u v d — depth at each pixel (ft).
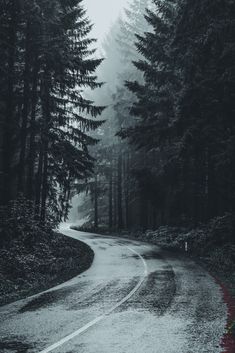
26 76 81.35
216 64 65.10
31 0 74.02
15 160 101.65
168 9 101.76
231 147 64.44
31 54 83.25
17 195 78.79
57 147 97.09
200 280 52.90
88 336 28.63
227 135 70.23
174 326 30.63
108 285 50.47
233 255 67.26
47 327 31.12
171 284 49.96
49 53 82.28
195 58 66.23
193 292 44.42
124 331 29.68
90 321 32.73
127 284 50.80
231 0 58.03
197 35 66.23
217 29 58.75
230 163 65.46
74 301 41.04
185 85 70.74
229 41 60.34
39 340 27.84
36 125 86.22
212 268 64.34
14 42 76.28
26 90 81.66
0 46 71.41
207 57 65.41
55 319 33.58
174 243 104.42
